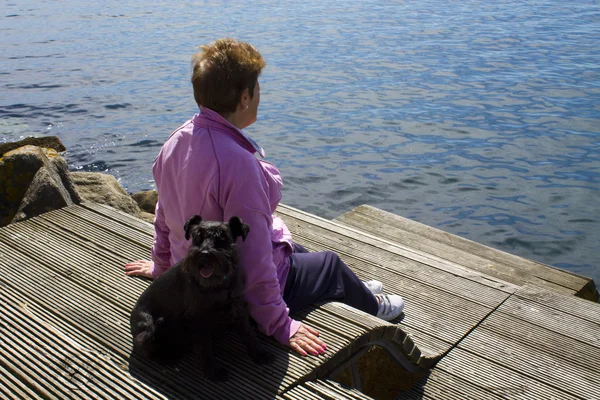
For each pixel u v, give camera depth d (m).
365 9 36.25
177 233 3.11
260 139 13.77
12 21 36.12
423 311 4.25
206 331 2.73
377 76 19.52
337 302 3.38
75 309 3.34
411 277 4.70
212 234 2.56
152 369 2.82
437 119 14.95
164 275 2.84
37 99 17.84
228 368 2.84
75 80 20.36
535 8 34.53
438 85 18.22
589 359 3.79
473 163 12.05
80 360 2.88
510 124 14.43
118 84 19.64
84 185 6.98
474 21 30.45
